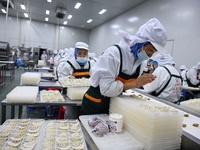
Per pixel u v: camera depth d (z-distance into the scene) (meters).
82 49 2.00
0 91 3.77
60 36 11.41
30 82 1.83
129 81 0.99
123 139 0.70
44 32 11.11
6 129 0.73
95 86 0.97
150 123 0.63
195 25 3.79
